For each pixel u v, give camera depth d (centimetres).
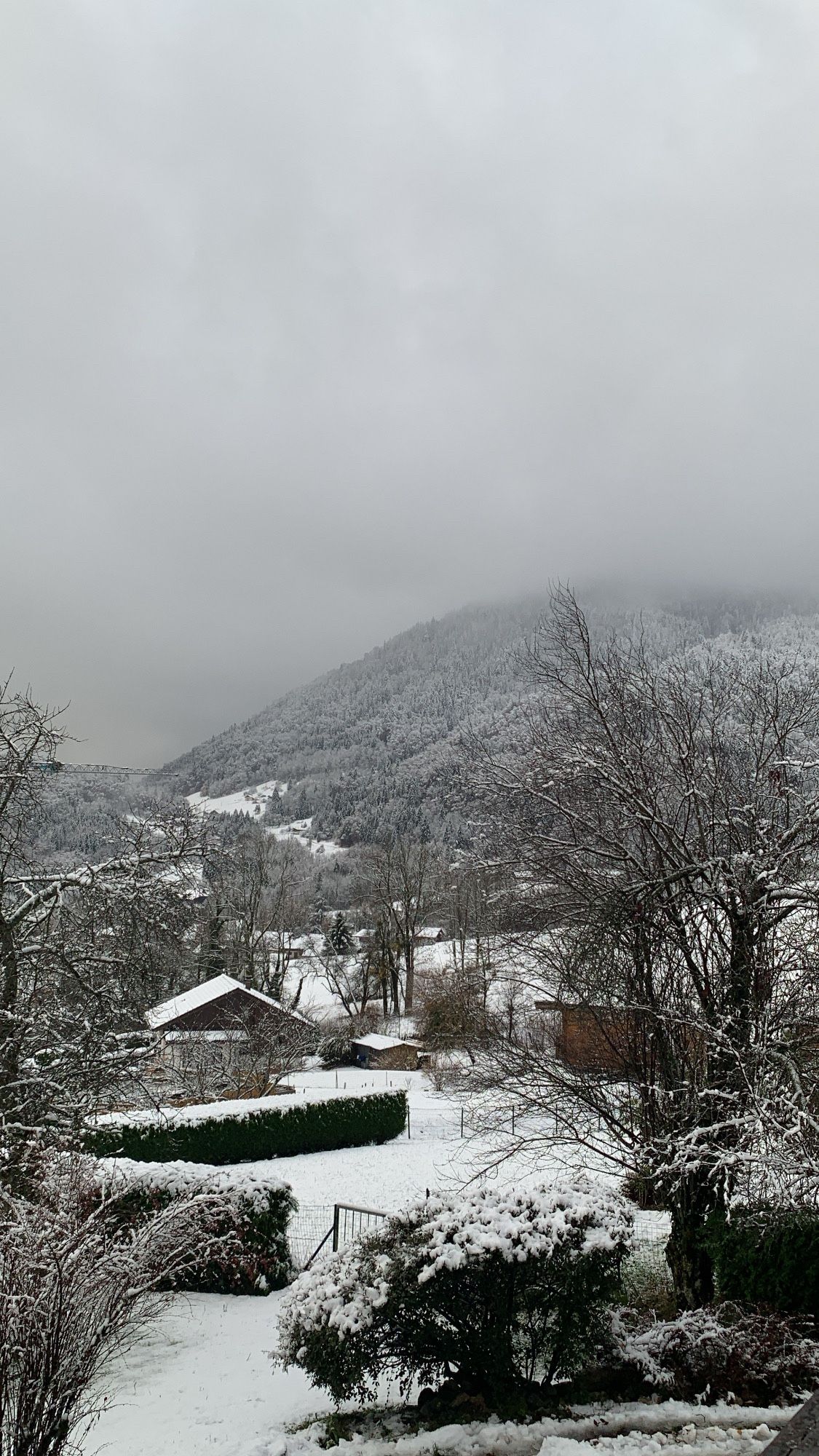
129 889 1344
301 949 6575
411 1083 4306
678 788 1065
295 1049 3828
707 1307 922
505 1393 794
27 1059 1302
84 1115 1315
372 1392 820
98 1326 628
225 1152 2678
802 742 1098
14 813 1393
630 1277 1138
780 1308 889
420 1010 5097
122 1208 1221
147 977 1417
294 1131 2861
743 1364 833
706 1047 963
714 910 1006
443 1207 825
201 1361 1023
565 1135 1062
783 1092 825
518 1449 723
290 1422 830
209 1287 1335
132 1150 2341
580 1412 788
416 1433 762
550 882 1075
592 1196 900
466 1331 788
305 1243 1636
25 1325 576
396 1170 2581
